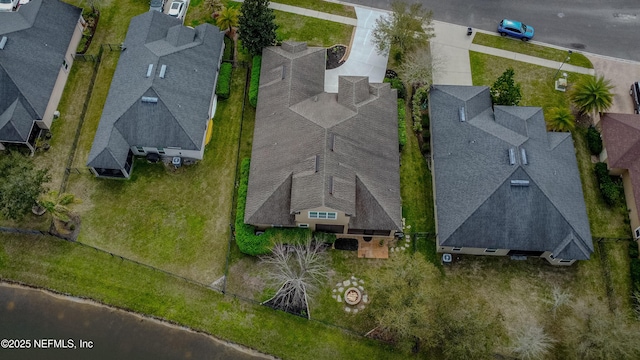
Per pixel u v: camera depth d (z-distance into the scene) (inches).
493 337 1788.9
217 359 1854.1
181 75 2198.6
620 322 1771.7
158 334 1884.8
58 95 2273.6
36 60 2203.5
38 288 1941.4
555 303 1859.0
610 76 2465.6
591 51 2544.3
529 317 1919.3
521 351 1802.4
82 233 2014.0
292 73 2215.8
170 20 2412.6
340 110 2114.9
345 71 2432.3
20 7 2389.3
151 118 2090.3
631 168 2105.1
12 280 1947.6
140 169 2149.4
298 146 1994.3
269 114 2155.5
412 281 1801.2
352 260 2000.5
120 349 1865.2
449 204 2003.0
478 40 2561.5
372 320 1899.6
